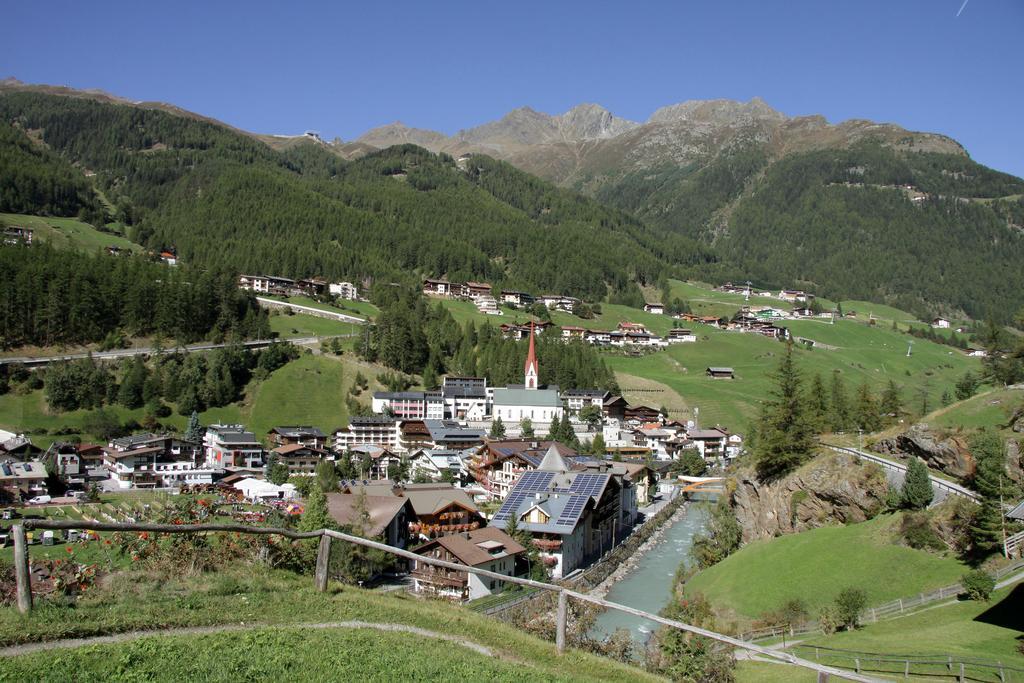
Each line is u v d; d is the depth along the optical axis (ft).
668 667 136.46
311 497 250.37
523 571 303.89
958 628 170.60
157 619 66.74
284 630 67.97
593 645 116.67
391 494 368.48
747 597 240.94
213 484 446.60
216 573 82.43
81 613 65.16
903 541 239.09
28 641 58.85
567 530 325.42
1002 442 225.56
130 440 513.04
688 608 236.43
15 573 66.18
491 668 67.21
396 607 81.00
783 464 342.23
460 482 522.06
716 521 374.02
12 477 399.65
